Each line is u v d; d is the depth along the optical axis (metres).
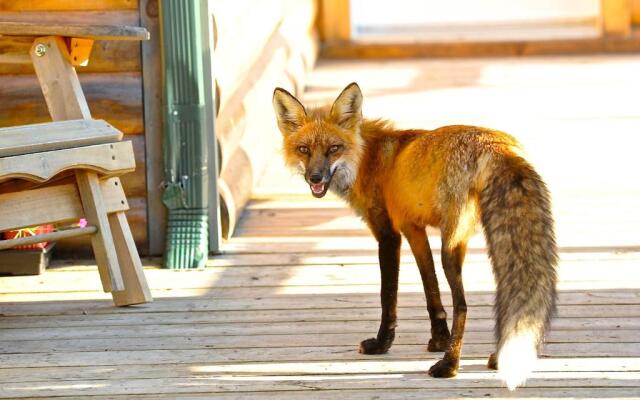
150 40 10.88
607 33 22.69
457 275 7.32
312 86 19.81
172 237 10.88
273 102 8.50
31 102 10.99
